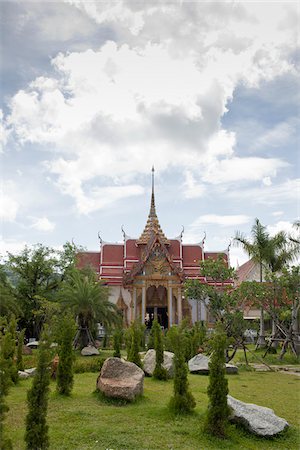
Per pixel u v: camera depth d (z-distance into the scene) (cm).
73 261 4616
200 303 4969
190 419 1064
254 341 4400
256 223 3481
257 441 953
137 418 1073
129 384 1267
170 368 1744
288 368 2348
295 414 1189
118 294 5162
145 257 4838
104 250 5584
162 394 1388
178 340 1194
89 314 3284
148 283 4788
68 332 1385
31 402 860
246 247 3469
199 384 1630
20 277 4378
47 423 1022
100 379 1324
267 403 1327
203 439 932
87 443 895
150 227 5628
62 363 1345
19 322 4250
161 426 1010
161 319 5544
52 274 4484
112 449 863
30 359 2266
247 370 2222
